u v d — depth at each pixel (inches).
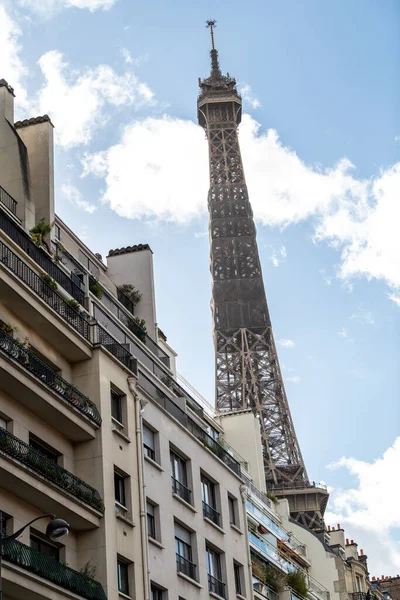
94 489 1834.4
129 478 1967.3
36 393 1744.6
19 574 1535.4
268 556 3024.1
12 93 2306.8
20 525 1675.7
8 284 1779.0
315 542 3737.7
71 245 2623.0
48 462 1720.0
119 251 2819.9
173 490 2185.0
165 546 2053.4
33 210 2224.4
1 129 2251.5
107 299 2449.6
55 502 1712.6
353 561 3887.8
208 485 2370.8
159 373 2501.2
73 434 1875.0
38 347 1884.8
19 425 1752.0
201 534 2231.8
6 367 1684.3
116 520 1871.3
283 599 2898.6
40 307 1849.2
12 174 2213.3
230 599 2285.9
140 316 2721.5
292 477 7810.0
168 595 2017.7
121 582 1860.2
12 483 1641.2
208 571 2251.5
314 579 3622.0
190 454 2282.2
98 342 2005.4
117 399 2034.9
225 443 3186.5
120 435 1964.8
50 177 2325.3
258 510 3238.2
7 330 1801.2
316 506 7170.3
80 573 1697.8
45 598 1587.1
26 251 1996.8
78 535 1822.1
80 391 1947.6
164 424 2192.4
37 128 2368.4
